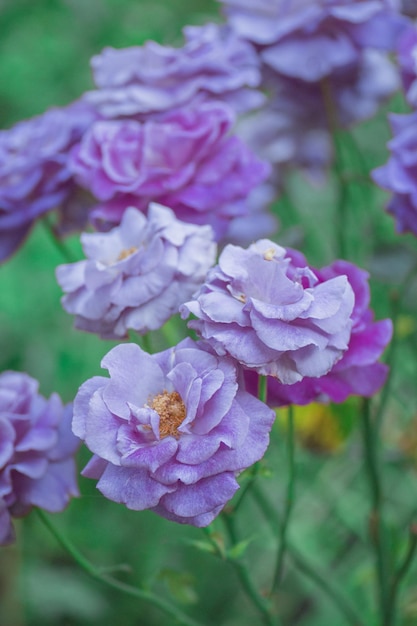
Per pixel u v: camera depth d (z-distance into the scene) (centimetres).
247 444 63
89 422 64
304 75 91
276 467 101
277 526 86
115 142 82
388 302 98
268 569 107
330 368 65
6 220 87
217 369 64
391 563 88
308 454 97
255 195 96
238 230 94
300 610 106
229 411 63
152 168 81
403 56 88
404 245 93
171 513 63
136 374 66
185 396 64
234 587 109
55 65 151
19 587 109
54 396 74
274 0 94
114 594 110
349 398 90
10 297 128
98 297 72
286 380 65
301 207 115
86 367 121
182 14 154
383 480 96
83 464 89
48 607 109
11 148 91
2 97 152
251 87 97
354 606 95
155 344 85
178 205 82
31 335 127
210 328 65
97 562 112
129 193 82
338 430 91
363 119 98
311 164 100
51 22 155
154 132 81
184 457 62
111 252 75
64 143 87
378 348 69
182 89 88
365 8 91
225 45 93
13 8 157
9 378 75
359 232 102
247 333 64
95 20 154
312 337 64
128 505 62
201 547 75
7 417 72
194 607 108
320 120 98
